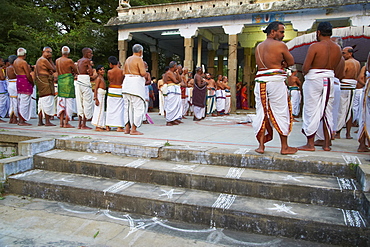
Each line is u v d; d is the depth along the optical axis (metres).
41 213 3.38
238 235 2.88
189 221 3.14
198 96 9.68
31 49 15.25
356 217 2.79
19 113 7.21
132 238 2.83
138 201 3.33
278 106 3.72
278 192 3.24
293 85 11.37
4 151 5.39
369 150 4.20
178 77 8.15
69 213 3.39
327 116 4.24
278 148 4.53
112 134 5.83
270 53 3.69
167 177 3.69
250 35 17.81
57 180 3.90
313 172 3.53
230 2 14.32
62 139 4.82
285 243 2.72
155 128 7.27
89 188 3.59
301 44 8.50
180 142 5.01
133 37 17.14
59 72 6.78
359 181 3.15
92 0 19.73
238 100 17.53
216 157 3.93
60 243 2.74
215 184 3.48
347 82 5.63
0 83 8.52
